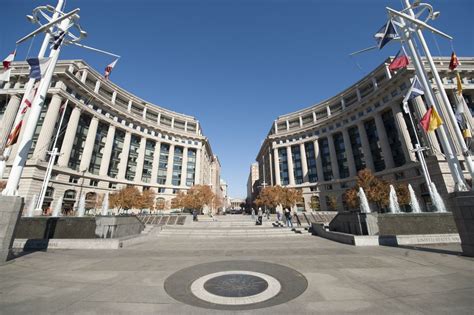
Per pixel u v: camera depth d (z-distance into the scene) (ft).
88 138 157.17
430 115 34.47
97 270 21.38
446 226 39.37
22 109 30.25
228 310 12.43
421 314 11.23
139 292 15.33
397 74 140.97
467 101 130.21
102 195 156.46
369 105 170.40
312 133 221.46
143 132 209.56
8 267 22.80
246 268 21.81
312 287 15.97
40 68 31.45
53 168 126.62
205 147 285.23
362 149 175.73
